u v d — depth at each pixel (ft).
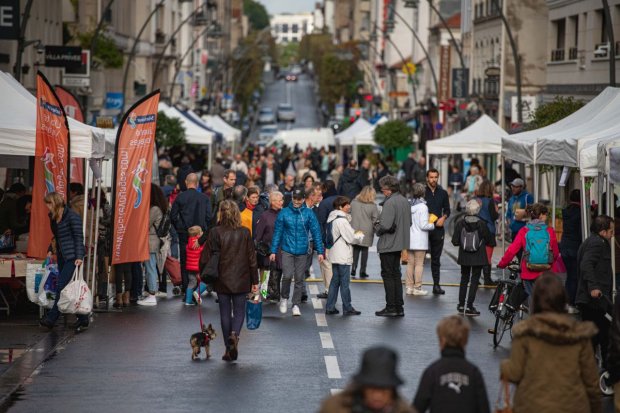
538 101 264.72
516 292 93.86
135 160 108.78
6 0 165.27
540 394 49.06
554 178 125.08
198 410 67.97
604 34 232.94
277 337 95.96
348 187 192.75
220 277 83.97
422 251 128.26
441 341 46.34
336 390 74.08
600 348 79.82
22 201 118.21
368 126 404.36
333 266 110.83
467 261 111.24
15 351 87.45
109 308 112.57
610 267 79.20
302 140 460.55
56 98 97.76
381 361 35.81
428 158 254.47
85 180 104.42
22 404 69.31
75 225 96.94
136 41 274.77
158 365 82.58
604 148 91.86
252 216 122.01
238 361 84.43
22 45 160.76
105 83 359.87
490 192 137.18
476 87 376.48
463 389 45.34
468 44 419.74
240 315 84.89
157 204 117.70
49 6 271.69
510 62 326.24
